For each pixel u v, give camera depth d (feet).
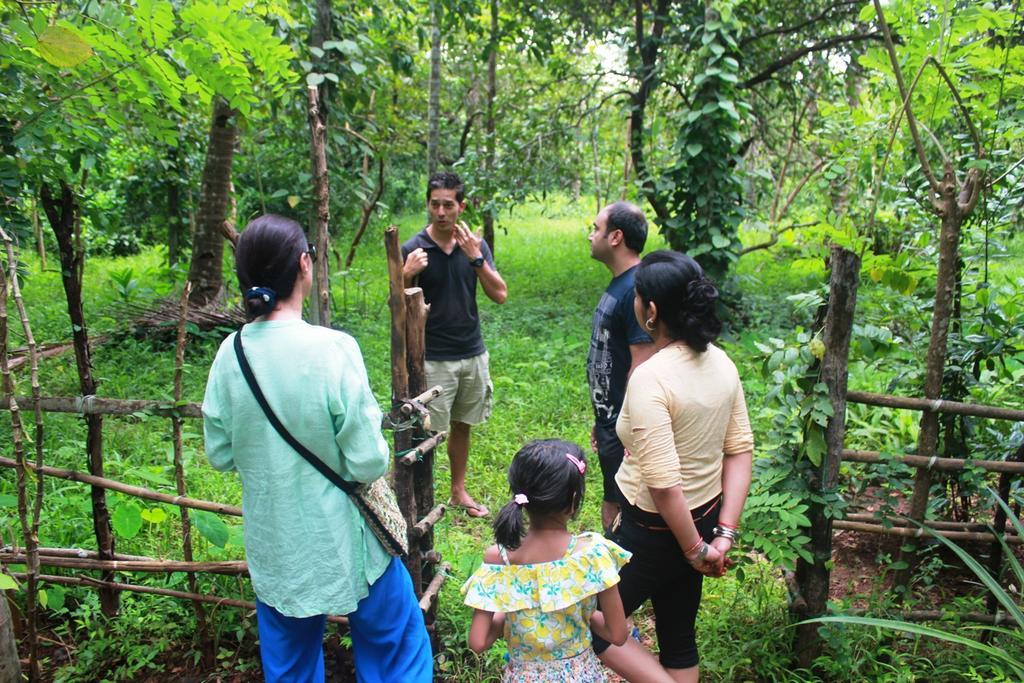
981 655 9.56
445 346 13.23
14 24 8.36
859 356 10.66
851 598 10.89
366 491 7.13
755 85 36.06
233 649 10.12
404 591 7.67
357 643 7.61
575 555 7.30
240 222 30.71
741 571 9.77
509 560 7.40
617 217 10.22
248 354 6.61
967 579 11.76
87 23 9.01
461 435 14.08
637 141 33.04
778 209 39.37
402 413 8.86
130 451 16.10
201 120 28.02
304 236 6.88
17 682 8.45
